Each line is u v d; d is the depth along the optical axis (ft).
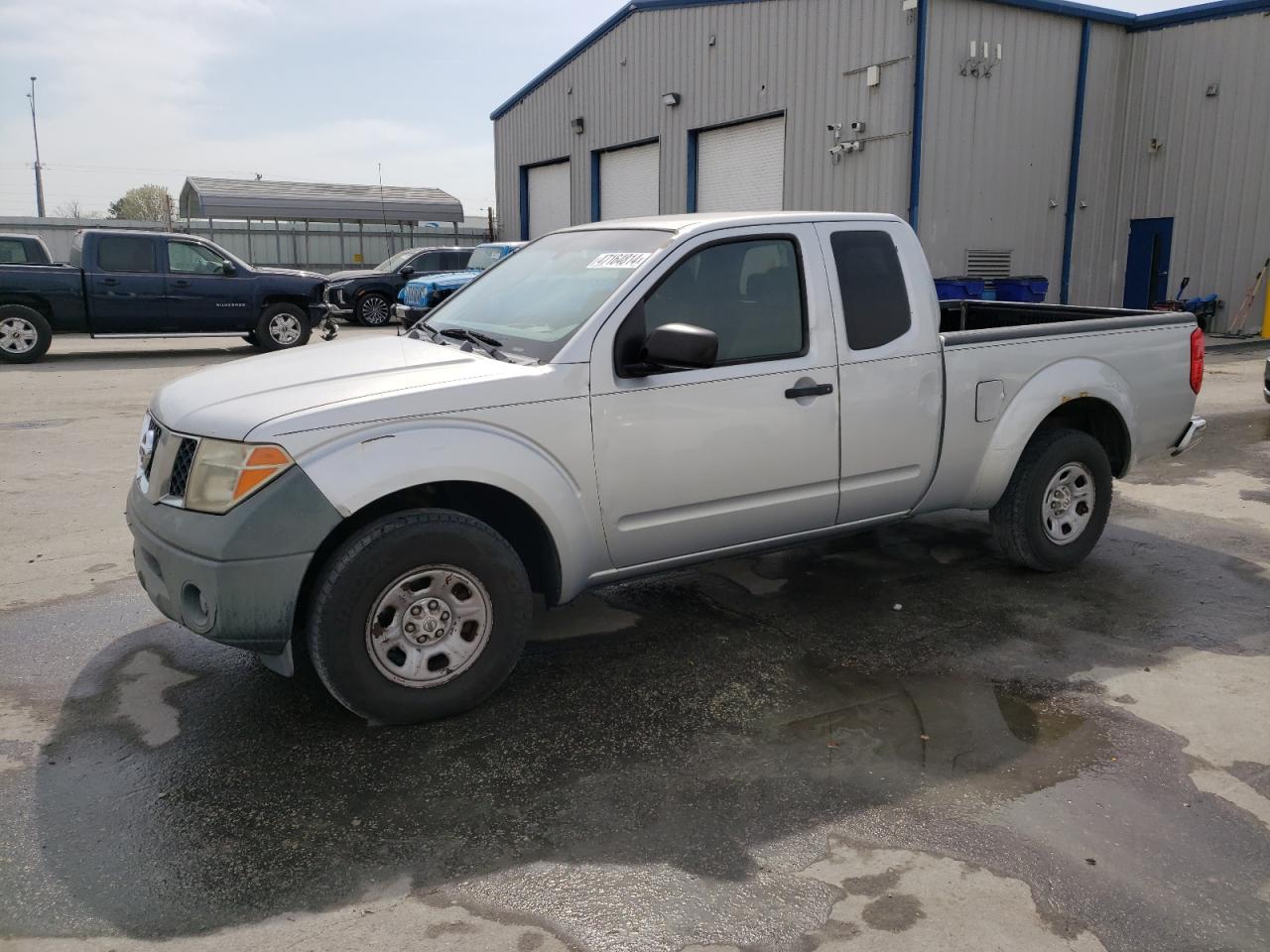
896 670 13.50
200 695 12.78
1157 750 11.32
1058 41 56.39
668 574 17.47
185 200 112.37
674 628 15.03
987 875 9.05
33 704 12.51
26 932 8.29
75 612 15.62
